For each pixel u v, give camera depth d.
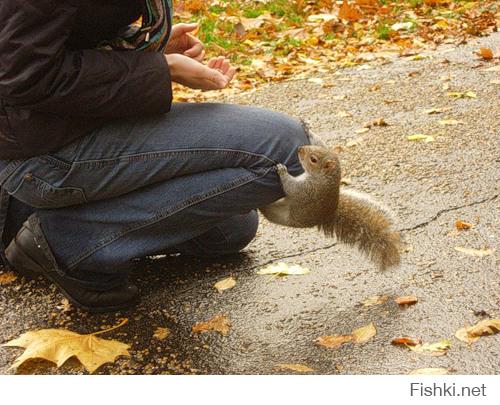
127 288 2.89
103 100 2.63
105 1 2.62
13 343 2.75
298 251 3.11
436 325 2.74
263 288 2.94
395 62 5.09
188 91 4.81
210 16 6.41
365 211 2.88
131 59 2.65
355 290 2.90
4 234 2.96
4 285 3.01
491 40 5.39
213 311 2.87
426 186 3.39
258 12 6.63
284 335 2.76
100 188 2.74
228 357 2.71
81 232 2.80
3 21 2.55
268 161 2.76
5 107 2.65
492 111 3.98
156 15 2.69
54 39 2.57
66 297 2.88
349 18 6.35
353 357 2.67
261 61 5.39
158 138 2.72
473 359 2.62
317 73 5.03
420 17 6.33
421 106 4.13
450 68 4.74
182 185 2.76
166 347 2.75
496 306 2.78
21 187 2.73
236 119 2.77
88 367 2.67
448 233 3.11
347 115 4.12
